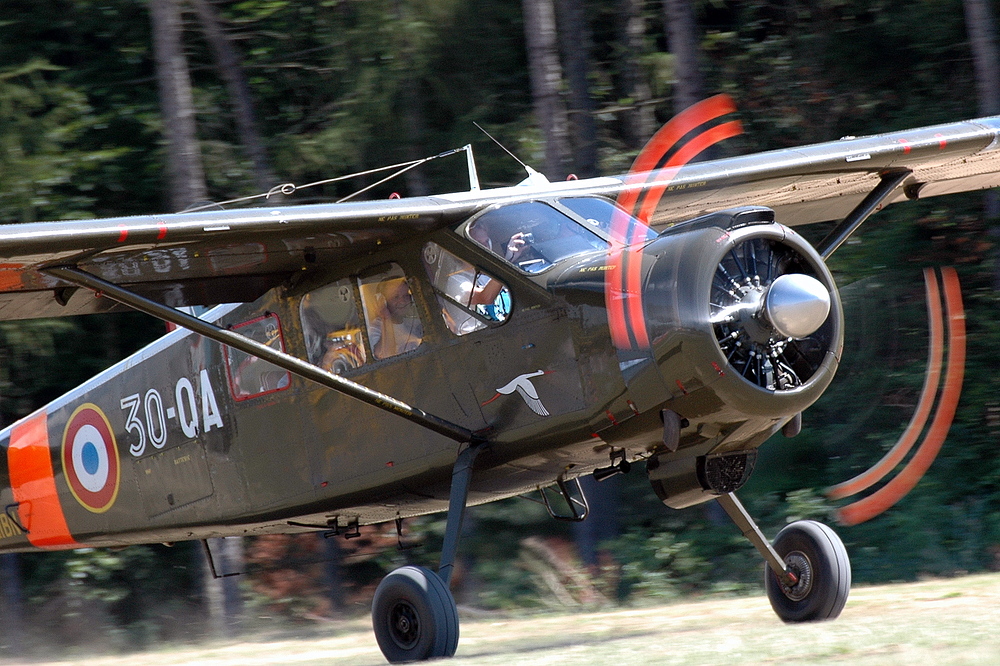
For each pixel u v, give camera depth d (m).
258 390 26.86
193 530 29.36
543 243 22.78
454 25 57.62
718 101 21.67
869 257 49.62
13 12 63.03
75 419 32.25
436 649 21.38
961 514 46.00
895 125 55.06
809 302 19.45
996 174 32.88
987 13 47.78
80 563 57.44
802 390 20.55
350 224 22.58
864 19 58.25
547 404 21.98
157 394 29.61
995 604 22.53
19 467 33.88
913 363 47.31
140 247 22.44
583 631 27.09
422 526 55.97
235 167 60.78
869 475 23.41
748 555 48.22
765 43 58.47
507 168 58.53
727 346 20.39
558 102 47.31
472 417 23.16
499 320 22.70
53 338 59.56
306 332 25.83
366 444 24.91
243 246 23.39
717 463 22.50
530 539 54.16
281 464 26.56
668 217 29.34
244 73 63.25
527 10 47.50
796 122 56.97
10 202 56.06
